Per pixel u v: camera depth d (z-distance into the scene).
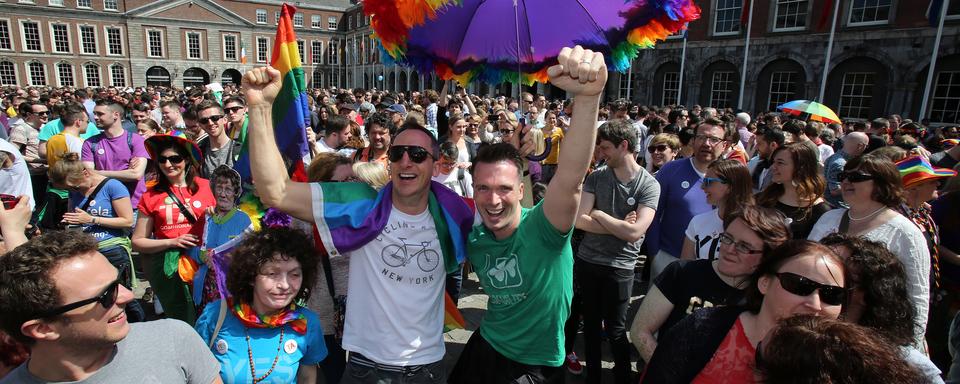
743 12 18.30
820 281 1.55
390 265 2.07
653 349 2.20
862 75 17.00
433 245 2.11
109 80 41.69
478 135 7.36
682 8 2.18
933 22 12.65
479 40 2.67
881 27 16.17
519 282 2.06
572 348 3.69
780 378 1.22
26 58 38.25
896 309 1.78
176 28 43.59
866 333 1.19
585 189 3.23
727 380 1.66
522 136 2.78
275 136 2.13
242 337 2.08
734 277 2.06
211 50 45.41
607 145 3.06
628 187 3.09
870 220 2.48
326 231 2.00
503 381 2.18
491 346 2.23
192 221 3.30
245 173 3.26
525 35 2.61
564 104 13.30
